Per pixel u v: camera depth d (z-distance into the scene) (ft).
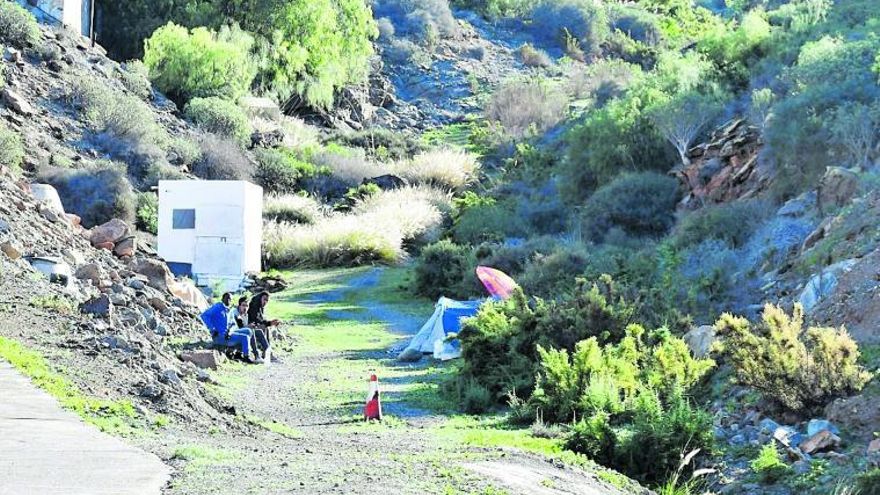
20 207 89.56
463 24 410.31
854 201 84.89
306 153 243.60
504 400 66.08
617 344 70.33
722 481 46.65
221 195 139.13
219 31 282.97
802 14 201.36
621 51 407.85
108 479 28.84
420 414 62.54
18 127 183.83
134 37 278.46
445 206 205.57
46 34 222.28
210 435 42.65
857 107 113.09
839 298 65.57
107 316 64.44
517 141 274.36
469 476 34.55
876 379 52.42
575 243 124.98
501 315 73.31
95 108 200.75
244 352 78.84
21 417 37.14
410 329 108.68
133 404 44.14
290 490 28.89
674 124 156.56
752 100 149.79
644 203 143.13
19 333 53.93
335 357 87.45
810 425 49.83
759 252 91.09
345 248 170.30
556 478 38.96
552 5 420.77
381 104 340.80
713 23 431.43
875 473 42.32
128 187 173.17
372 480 31.55
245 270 140.56
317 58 298.97
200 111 234.58
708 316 79.97
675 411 49.55
